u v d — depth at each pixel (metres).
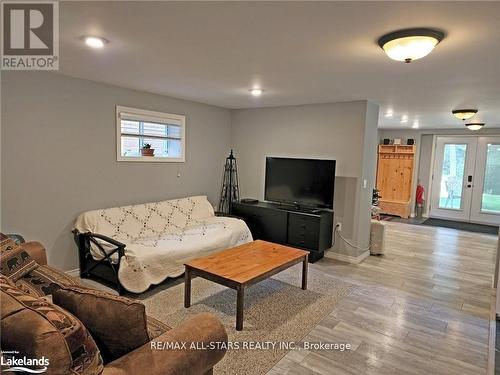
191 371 1.40
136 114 4.09
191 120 4.89
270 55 2.53
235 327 2.69
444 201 8.07
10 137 3.05
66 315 1.13
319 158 4.73
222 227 4.34
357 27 1.93
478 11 1.67
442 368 2.24
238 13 1.79
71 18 1.90
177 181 4.76
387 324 2.82
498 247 3.58
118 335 1.32
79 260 3.62
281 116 5.07
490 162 7.43
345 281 3.79
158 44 2.32
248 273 2.77
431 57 2.43
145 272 3.21
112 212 3.79
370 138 4.51
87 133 3.62
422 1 1.58
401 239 5.93
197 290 3.39
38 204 3.29
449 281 3.90
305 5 1.67
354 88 3.61
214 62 2.76
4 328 1.03
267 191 5.07
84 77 3.44
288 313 2.96
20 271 2.30
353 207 4.46
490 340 2.61
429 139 8.14
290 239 4.60
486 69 2.72
